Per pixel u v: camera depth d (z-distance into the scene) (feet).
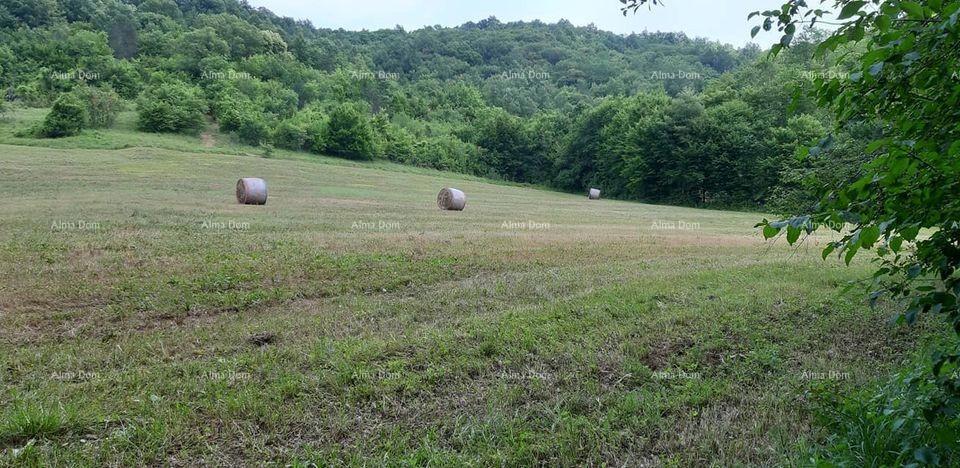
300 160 165.48
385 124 215.31
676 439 12.32
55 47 238.48
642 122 169.37
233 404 13.30
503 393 14.35
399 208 76.18
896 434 10.16
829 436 11.86
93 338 18.65
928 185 6.84
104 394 13.94
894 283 9.30
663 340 18.45
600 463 11.41
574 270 31.58
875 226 7.11
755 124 141.59
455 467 11.10
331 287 26.40
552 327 19.44
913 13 6.81
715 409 13.57
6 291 22.70
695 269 31.89
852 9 7.43
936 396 9.24
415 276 29.07
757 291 24.84
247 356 16.84
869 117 9.12
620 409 13.64
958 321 7.22
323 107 240.94
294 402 13.76
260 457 11.49
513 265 32.96
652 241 47.11
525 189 178.91
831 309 22.00
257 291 24.89
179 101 188.65
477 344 17.76
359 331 19.77
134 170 107.14
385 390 14.42
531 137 221.25
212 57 261.44
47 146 132.77
